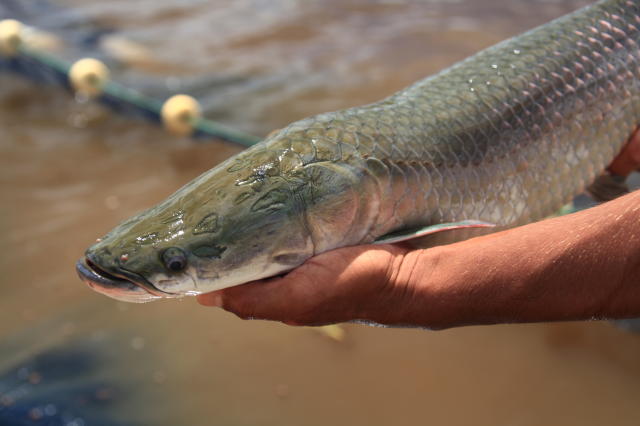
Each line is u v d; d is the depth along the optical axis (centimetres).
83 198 434
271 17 709
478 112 188
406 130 176
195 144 501
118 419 283
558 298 141
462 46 627
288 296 155
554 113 202
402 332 328
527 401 286
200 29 683
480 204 189
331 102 534
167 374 306
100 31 673
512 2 742
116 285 152
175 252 152
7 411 285
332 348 318
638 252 133
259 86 566
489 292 144
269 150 165
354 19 700
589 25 216
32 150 491
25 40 631
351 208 163
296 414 285
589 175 216
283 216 157
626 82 216
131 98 515
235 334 329
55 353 318
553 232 142
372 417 282
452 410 283
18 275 366
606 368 300
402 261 152
